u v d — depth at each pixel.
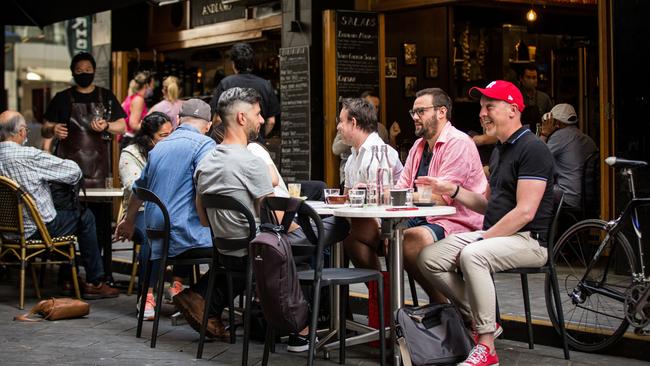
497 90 5.48
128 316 7.27
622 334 5.64
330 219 5.77
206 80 13.07
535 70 11.69
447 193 5.66
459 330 5.31
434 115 6.00
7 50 26.53
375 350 5.96
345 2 10.38
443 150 5.98
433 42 12.44
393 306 5.47
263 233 5.08
